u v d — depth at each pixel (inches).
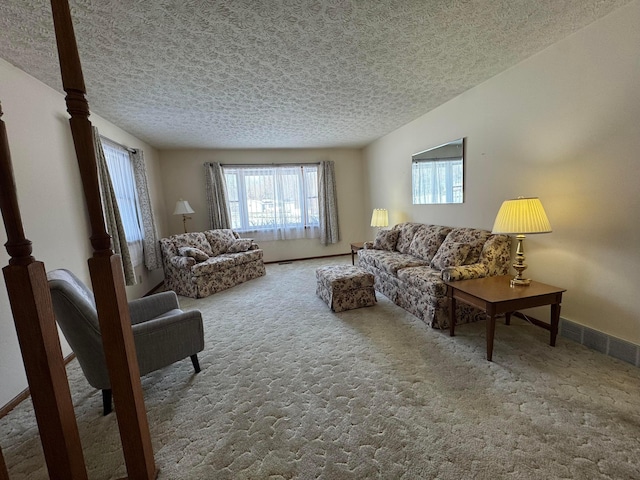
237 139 187.2
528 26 77.9
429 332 100.8
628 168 74.3
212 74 96.6
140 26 69.1
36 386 39.8
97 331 63.3
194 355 81.6
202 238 186.9
